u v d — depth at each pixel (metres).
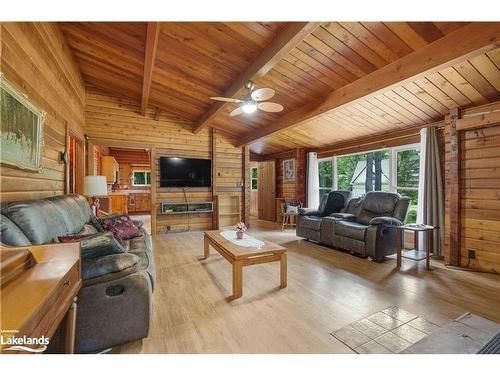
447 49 2.22
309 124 5.09
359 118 4.43
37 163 2.26
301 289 2.68
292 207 6.43
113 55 3.82
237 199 6.88
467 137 3.37
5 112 1.69
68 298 1.18
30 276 1.12
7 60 1.81
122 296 1.65
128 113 5.46
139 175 11.17
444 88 3.10
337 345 1.75
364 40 2.51
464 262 3.38
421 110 3.72
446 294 2.54
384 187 5.10
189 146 6.16
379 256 3.63
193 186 6.13
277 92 3.77
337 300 2.42
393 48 2.52
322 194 6.77
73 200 2.79
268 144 6.82
